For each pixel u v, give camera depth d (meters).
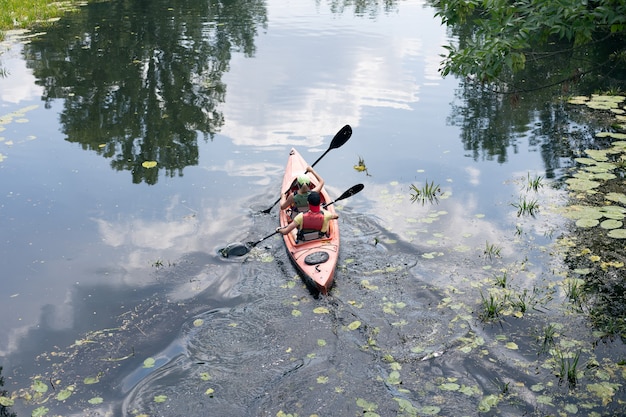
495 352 6.25
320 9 25.28
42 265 7.89
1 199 9.53
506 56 6.68
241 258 8.09
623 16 6.05
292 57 17.58
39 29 20.56
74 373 6.11
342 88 14.84
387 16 23.41
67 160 10.95
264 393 5.78
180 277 7.67
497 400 5.60
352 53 17.88
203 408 5.63
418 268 7.75
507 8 6.82
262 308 7.07
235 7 25.41
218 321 6.84
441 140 11.80
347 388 5.81
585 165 10.62
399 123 12.65
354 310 6.99
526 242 8.27
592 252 7.98
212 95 14.36
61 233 8.62
